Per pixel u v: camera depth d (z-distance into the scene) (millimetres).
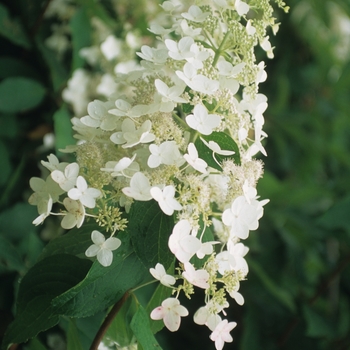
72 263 673
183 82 648
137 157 641
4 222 944
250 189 633
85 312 651
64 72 1047
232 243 654
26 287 675
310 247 1209
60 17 1122
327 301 1192
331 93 1513
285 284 1189
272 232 1235
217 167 641
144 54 664
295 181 1484
